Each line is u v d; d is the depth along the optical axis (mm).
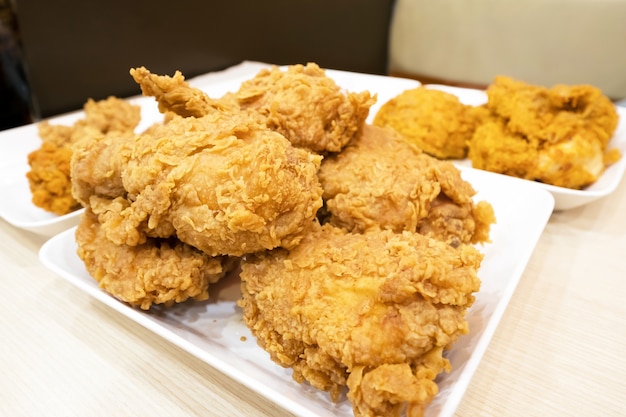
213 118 244
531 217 289
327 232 244
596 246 305
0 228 354
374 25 905
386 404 182
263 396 201
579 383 218
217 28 708
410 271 195
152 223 229
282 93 277
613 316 254
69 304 281
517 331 247
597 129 359
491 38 779
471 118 409
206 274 251
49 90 619
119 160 246
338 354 192
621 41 697
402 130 398
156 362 239
